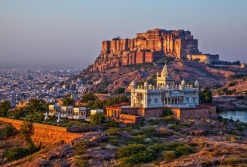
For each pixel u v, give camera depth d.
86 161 143.00
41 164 147.25
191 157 141.38
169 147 155.88
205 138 178.00
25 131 196.50
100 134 171.50
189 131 190.75
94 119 196.75
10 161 171.38
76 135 177.25
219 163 132.62
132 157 143.00
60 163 145.50
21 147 187.25
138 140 169.38
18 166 157.25
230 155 141.38
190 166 129.25
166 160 140.88
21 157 174.75
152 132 183.25
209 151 147.38
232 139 176.38
